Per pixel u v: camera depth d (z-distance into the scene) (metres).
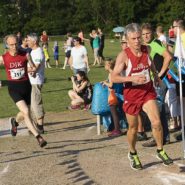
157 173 7.50
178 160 8.12
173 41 11.09
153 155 8.51
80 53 15.84
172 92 10.06
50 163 8.31
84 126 11.55
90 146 9.43
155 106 7.41
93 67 27.98
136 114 7.43
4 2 87.50
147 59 7.30
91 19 87.88
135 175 7.44
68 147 9.42
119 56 7.27
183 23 9.48
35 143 9.91
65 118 12.70
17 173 7.82
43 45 29.28
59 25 87.25
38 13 88.94
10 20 86.75
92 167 7.96
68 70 26.94
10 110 14.32
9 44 9.48
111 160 8.32
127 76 7.21
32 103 10.86
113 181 7.20
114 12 84.75
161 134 7.66
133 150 7.71
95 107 10.34
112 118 10.59
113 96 10.06
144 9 82.38
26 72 9.61
